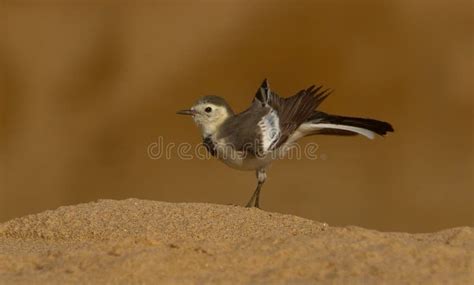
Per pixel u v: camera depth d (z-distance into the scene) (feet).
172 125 90.27
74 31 105.50
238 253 28.17
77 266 27.55
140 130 90.07
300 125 39.99
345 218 71.87
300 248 28.40
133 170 82.84
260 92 41.52
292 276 26.78
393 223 71.41
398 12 102.73
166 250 28.25
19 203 78.18
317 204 73.92
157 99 94.73
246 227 32.30
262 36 102.47
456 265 27.50
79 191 80.07
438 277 26.58
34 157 86.48
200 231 31.89
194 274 26.91
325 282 26.22
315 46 100.37
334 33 101.50
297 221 32.99
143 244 29.14
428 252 28.25
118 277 26.61
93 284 26.23
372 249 28.40
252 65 99.45
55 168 84.38
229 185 77.46
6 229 33.50
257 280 26.48
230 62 99.96
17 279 26.84
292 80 97.71
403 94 94.22
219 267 27.40
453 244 29.27
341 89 95.40
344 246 28.63
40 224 33.35
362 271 27.02
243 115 40.24
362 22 102.01
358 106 93.61
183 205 34.47
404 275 26.73
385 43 100.12
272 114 39.70
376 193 76.13
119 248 28.60
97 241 31.09
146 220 32.91
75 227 32.71
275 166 80.12
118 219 33.09
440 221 71.97
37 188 80.74
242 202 74.02
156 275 26.73
